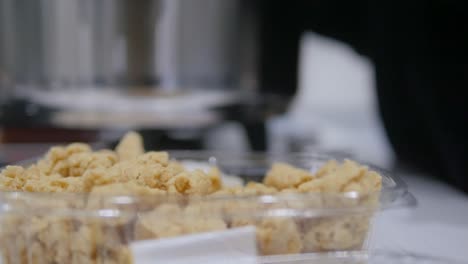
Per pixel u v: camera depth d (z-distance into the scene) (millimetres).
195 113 939
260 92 987
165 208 455
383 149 1295
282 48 1003
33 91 880
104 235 460
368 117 1698
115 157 533
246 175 614
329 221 476
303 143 1159
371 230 503
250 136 1050
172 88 889
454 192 872
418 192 871
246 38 938
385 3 1062
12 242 478
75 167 514
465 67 879
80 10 833
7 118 915
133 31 844
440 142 914
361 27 1261
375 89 1179
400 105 1088
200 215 457
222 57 916
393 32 1060
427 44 920
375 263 521
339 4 1227
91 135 902
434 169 992
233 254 459
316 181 503
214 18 888
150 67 866
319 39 1595
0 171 520
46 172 521
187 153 636
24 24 850
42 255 470
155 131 919
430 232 647
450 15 887
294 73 1045
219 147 1089
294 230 470
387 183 511
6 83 880
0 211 472
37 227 468
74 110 891
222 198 462
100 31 842
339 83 1808
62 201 460
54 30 845
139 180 484
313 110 1761
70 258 465
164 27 854
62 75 862
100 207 456
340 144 1321
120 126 897
